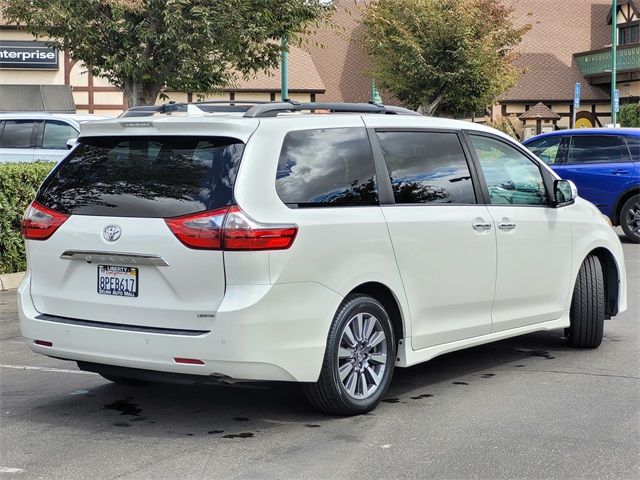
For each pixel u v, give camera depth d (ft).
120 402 19.63
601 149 50.26
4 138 53.62
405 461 15.65
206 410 18.97
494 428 17.54
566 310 23.89
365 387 18.42
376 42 100.99
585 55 139.64
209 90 49.24
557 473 15.10
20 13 42.98
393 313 19.15
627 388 20.61
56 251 17.95
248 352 16.19
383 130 19.47
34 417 18.47
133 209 17.16
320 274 17.13
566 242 23.54
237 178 16.58
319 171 17.79
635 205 49.39
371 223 18.24
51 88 103.19
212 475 14.98
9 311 30.71
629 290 34.60
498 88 102.42
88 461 15.71
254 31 43.32
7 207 35.29
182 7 42.45
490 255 21.08
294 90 118.93
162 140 17.63
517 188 22.53
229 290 16.28
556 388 20.62
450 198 20.48
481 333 21.26
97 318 17.49
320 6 47.70
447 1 97.76
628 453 16.10
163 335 16.51
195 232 16.38
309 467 15.35
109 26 43.29
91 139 18.53
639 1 139.44
